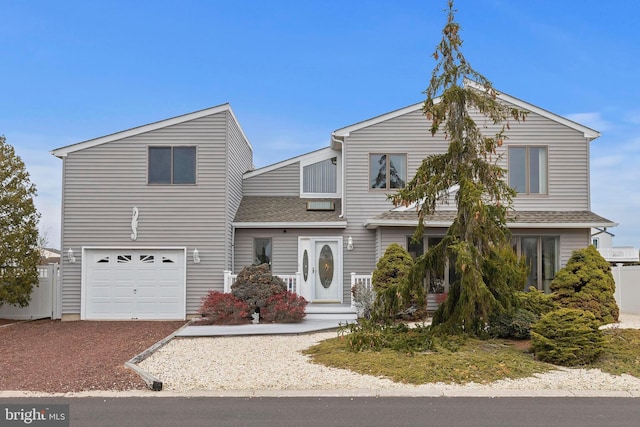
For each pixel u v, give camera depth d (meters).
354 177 18.80
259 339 13.20
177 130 18.27
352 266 18.89
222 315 15.53
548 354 10.10
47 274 18.80
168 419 7.07
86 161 18.19
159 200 18.16
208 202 18.16
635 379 9.26
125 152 18.22
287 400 8.00
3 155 17.64
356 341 11.03
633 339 11.88
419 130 18.80
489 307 11.38
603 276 15.83
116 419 7.06
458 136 11.89
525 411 7.46
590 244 17.64
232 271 18.94
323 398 8.12
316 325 14.91
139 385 8.83
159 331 15.30
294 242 19.19
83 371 9.85
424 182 11.88
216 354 11.26
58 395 8.30
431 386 8.73
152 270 18.11
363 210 18.78
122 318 18.00
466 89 11.88
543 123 18.61
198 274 18.05
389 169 18.80
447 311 11.98
